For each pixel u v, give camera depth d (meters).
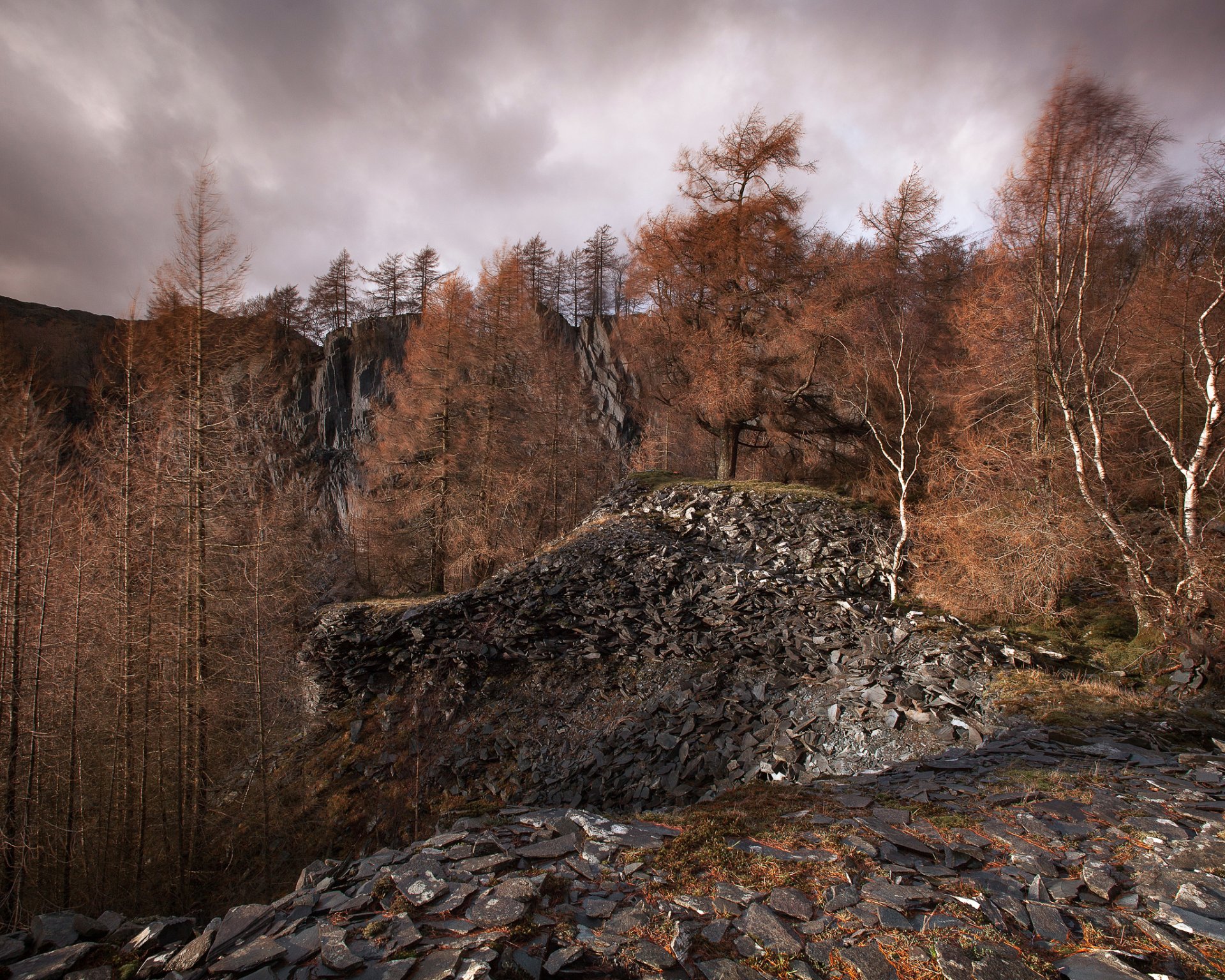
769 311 21.53
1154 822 4.55
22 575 12.57
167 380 14.08
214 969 3.03
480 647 14.90
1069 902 3.54
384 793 12.46
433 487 26.39
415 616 16.80
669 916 3.40
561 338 55.28
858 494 21.03
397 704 14.54
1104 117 11.23
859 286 19.09
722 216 21.17
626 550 17.73
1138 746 7.09
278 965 3.04
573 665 13.79
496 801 11.13
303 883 4.21
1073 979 2.72
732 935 3.22
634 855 4.29
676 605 14.84
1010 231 13.34
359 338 59.59
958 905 3.45
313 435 56.62
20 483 12.09
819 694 10.70
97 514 15.35
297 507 40.72
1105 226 12.47
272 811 13.21
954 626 12.29
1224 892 3.52
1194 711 8.22
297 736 14.91
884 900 3.50
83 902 12.77
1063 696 9.02
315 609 26.08
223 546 14.19
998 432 15.13
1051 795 5.29
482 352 26.58
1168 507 14.70
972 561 13.35
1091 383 12.24
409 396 26.88
